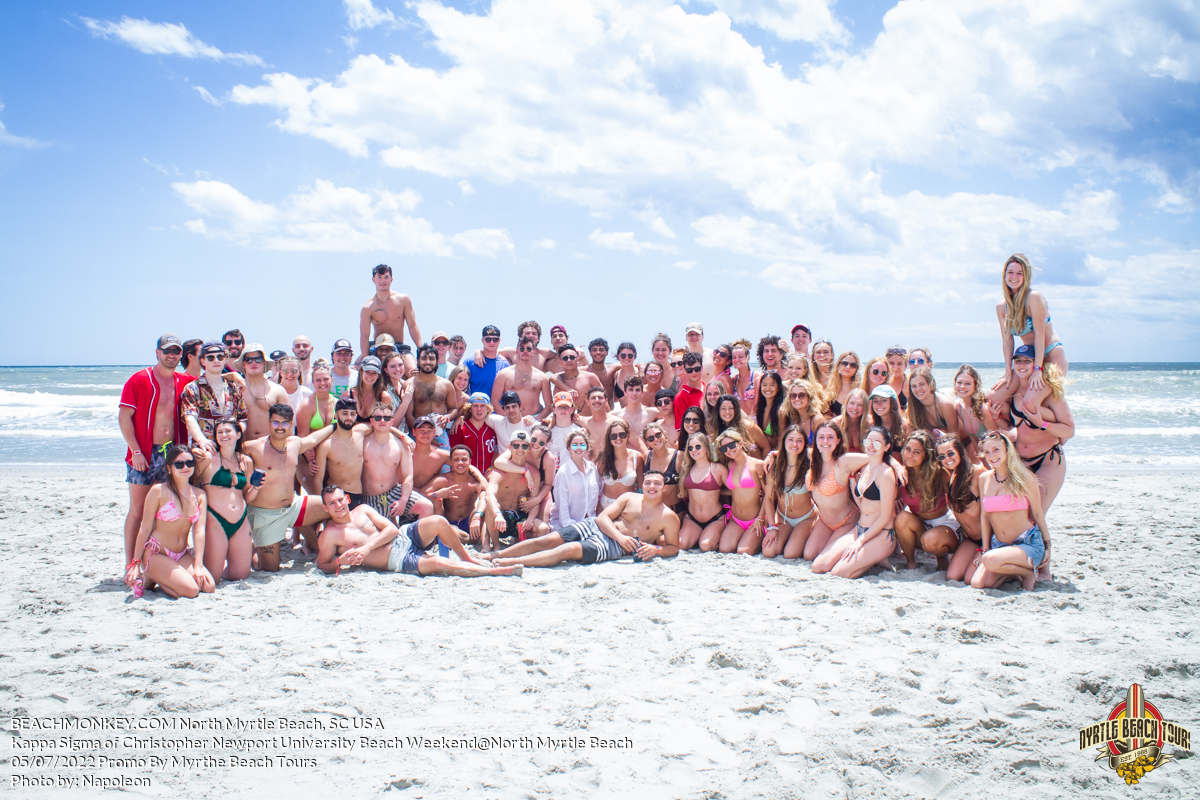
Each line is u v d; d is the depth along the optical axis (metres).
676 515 7.32
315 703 4.08
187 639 5.00
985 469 6.67
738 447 7.43
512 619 5.45
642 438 7.91
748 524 7.71
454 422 8.34
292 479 6.74
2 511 9.70
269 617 5.46
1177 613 5.55
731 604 5.79
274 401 7.18
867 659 4.66
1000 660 4.62
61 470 13.70
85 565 7.00
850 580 6.45
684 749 3.62
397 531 6.96
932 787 3.32
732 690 4.25
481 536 7.70
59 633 5.10
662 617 5.45
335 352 8.52
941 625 5.18
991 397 7.07
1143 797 3.23
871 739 3.70
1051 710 3.97
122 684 4.30
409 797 3.23
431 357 8.39
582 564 7.14
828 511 7.07
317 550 7.27
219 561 6.30
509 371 9.10
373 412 7.27
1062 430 6.61
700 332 9.48
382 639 5.03
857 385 7.95
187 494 5.99
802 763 3.49
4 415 24.30
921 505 6.68
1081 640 4.94
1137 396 30.83
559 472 7.59
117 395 33.75
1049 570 6.45
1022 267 6.70
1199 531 8.38
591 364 9.97
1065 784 3.33
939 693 4.17
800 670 4.50
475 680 4.40
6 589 6.16
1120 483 12.04
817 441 7.03
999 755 3.55
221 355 6.48
